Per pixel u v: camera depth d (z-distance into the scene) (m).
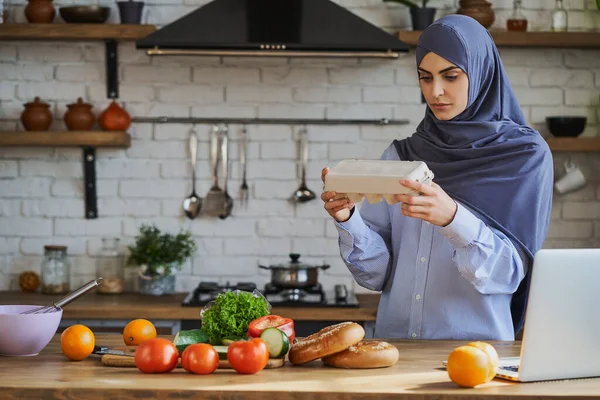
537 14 4.40
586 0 4.41
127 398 1.77
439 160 2.67
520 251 2.49
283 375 1.92
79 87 4.38
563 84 4.42
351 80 4.39
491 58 2.59
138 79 4.38
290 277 4.01
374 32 3.90
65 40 4.32
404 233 2.58
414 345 2.29
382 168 2.15
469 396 1.76
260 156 4.39
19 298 4.12
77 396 1.77
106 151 4.39
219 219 4.41
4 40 4.34
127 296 4.19
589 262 1.83
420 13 4.19
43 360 2.09
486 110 2.62
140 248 4.20
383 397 1.76
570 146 4.20
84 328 2.11
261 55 3.93
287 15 3.93
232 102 4.38
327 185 2.14
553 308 1.83
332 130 4.39
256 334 2.06
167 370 1.94
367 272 2.62
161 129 4.39
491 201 2.51
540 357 1.86
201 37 3.82
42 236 4.40
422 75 2.59
